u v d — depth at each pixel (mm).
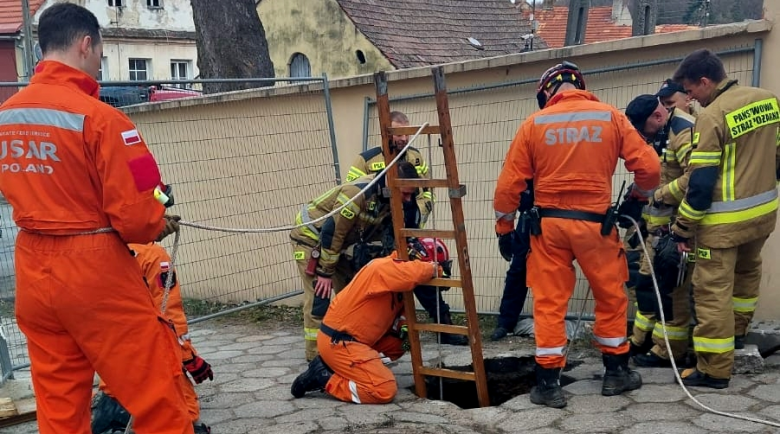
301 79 6539
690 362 4703
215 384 4969
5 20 25406
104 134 2898
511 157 4168
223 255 7602
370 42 17344
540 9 22672
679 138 4461
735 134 3988
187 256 7793
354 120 6719
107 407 3809
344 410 4297
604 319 4172
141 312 3037
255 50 10148
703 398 4043
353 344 4418
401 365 5191
